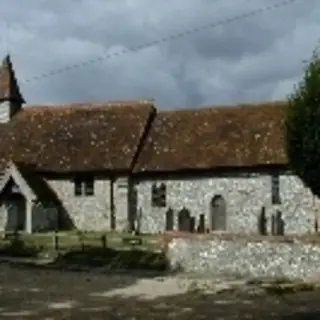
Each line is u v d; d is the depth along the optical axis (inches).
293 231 1482.5
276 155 1508.4
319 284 813.2
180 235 988.6
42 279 884.0
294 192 1488.7
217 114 1702.8
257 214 1515.7
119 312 634.2
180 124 1711.4
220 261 941.8
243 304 678.5
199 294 753.6
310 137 920.3
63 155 1713.8
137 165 1628.9
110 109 1824.6
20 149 1771.7
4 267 999.6
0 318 606.5
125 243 1229.7
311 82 933.2
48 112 1884.8
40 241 1289.4
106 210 1644.9
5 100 1913.1
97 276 920.3
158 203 1612.9
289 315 609.6
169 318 600.4
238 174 1542.8
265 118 1632.6
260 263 910.4
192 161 1578.5
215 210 1562.5
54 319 599.2
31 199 1600.6
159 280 878.4
